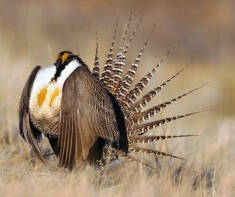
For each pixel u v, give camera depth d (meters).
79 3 62.88
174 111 31.12
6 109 23.09
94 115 17.61
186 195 17.14
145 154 20.62
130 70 19.44
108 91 18.75
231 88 45.28
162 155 20.25
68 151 17.44
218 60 59.94
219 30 66.62
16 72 27.97
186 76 46.41
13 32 45.50
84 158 17.53
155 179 17.89
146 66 39.56
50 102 17.78
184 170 19.31
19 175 17.69
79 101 17.38
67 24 57.22
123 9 63.28
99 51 34.75
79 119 17.39
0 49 34.38
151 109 19.58
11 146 20.23
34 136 18.78
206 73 51.88
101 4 62.97
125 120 19.25
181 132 25.66
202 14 68.25
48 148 20.69
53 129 18.08
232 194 18.09
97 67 19.39
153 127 19.47
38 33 45.16
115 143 18.42
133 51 50.53
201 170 19.95
